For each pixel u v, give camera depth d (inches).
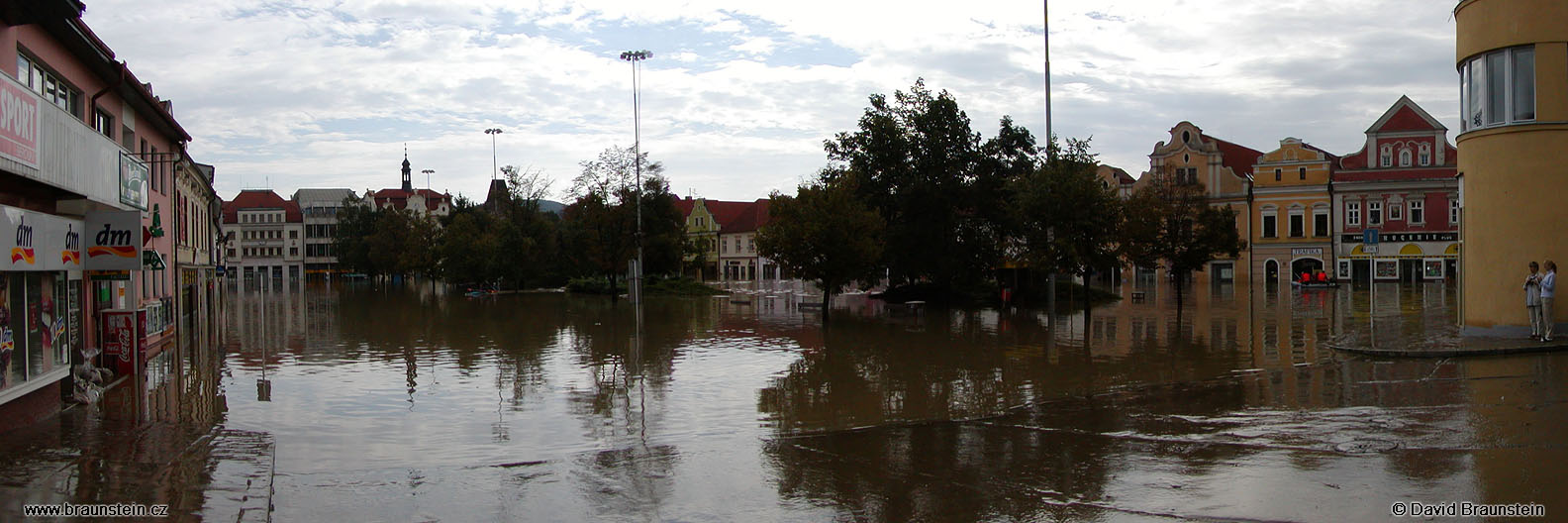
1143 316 1218.6
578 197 2177.7
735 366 731.4
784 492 318.0
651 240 2432.3
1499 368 543.2
